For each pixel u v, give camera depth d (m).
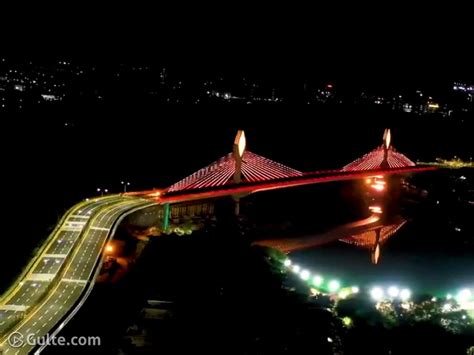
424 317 73.38
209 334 64.56
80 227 103.06
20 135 188.12
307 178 164.88
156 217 118.94
